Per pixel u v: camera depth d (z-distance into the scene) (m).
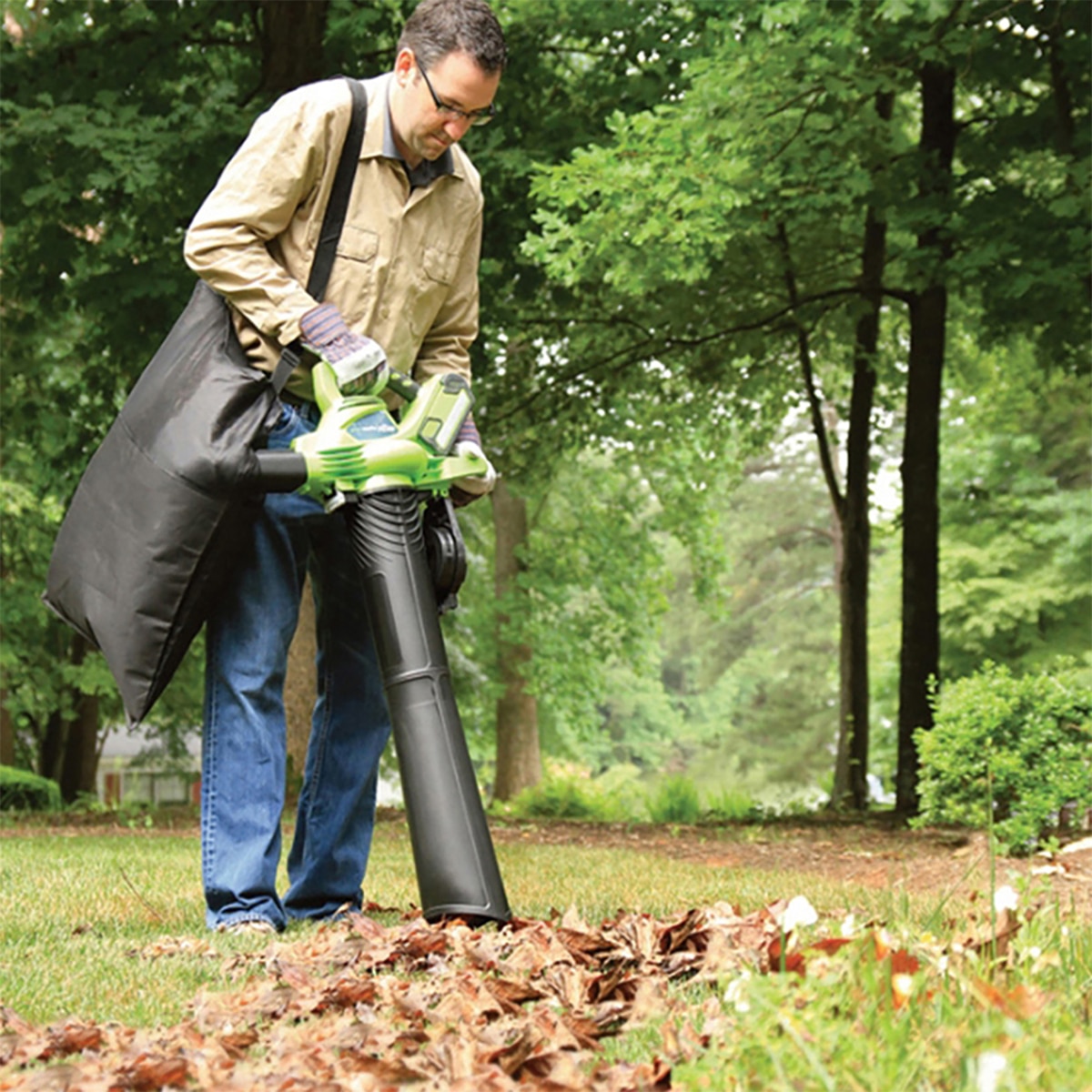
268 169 4.19
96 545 4.24
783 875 7.15
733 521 46.91
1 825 12.35
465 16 4.17
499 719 29.59
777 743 46.19
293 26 13.96
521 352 17.72
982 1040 1.99
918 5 11.55
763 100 11.50
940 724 10.14
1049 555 26.38
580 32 13.32
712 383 18.39
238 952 3.69
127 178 11.88
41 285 13.88
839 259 17.28
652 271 12.54
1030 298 14.81
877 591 33.12
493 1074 2.15
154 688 4.18
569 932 3.34
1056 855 8.07
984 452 26.77
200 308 4.31
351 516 4.10
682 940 3.30
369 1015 2.74
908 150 15.02
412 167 4.35
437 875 3.71
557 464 20.91
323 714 4.70
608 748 54.03
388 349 4.39
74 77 13.71
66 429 15.69
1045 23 12.64
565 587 29.72
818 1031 1.97
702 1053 2.23
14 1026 2.62
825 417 36.38
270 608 4.39
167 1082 2.21
